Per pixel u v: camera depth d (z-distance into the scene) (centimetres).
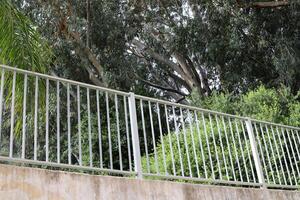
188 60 1914
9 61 641
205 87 1877
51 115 1486
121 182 540
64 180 492
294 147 842
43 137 1240
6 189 446
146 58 2002
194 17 1557
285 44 1430
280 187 743
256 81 1589
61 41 1572
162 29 1695
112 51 1650
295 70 1407
